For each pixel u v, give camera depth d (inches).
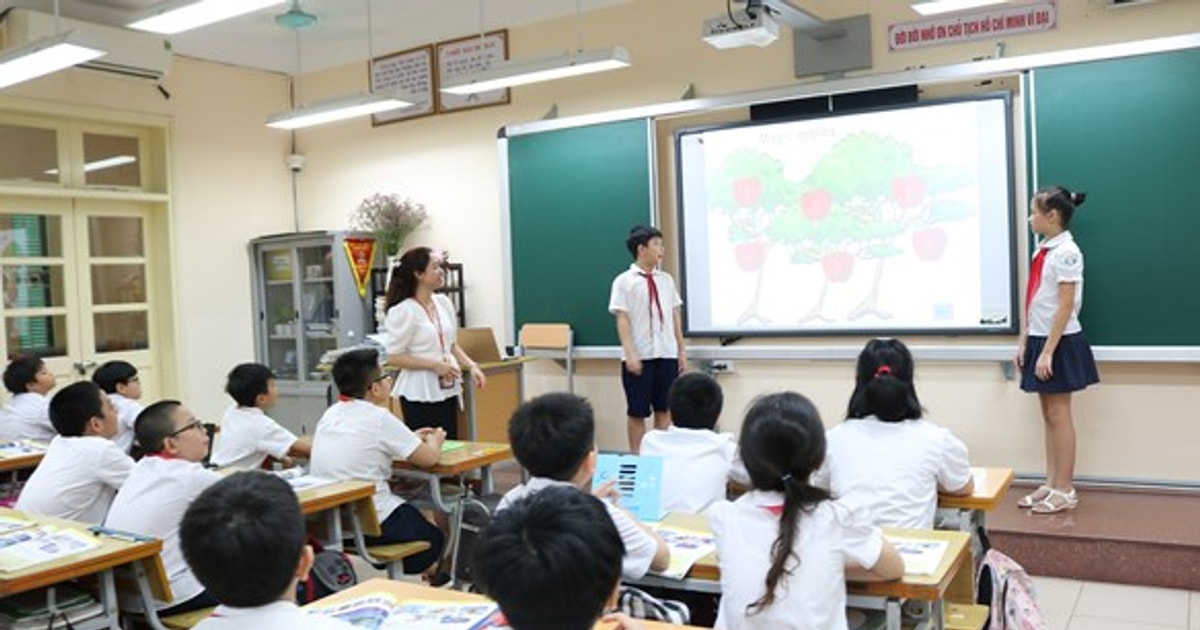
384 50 285.3
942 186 202.7
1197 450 181.6
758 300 225.5
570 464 87.1
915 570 83.8
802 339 220.8
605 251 240.1
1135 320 181.9
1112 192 182.9
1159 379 184.2
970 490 111.0
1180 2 181.0
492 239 268.4
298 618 59.2
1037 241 189.8
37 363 195.5
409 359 173.9
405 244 284.7
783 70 220.5
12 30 226.2
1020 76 191.3
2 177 242.7
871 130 209.8
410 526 140.4
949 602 108.9
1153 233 179.8
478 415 225.9
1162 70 177.9
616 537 52.7
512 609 51.2
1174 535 157.3
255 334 298.4
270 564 57.6
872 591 82.5
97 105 256.8
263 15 260.5
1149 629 138.5
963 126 199.8
